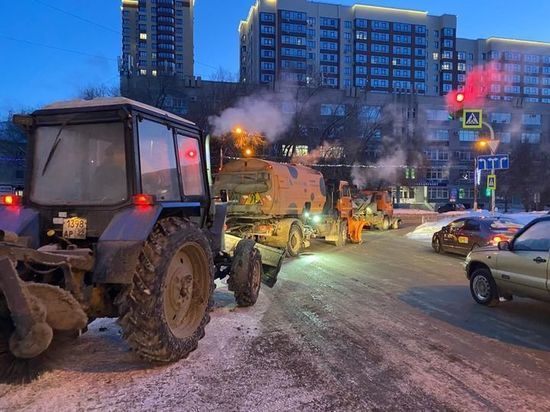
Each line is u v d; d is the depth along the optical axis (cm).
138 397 387
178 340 460
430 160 7569
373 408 378
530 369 469
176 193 539
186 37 12188
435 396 402
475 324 642
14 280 351
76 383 410
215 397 392
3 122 3716
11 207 466
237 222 1434
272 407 376
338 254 1522
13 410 358
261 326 614
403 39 12638
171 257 447
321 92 4822
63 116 468
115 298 438
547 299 646
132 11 12012
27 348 349
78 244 462
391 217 2908
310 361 484
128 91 4066
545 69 13775
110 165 460
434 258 1417
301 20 11762
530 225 695
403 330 608
